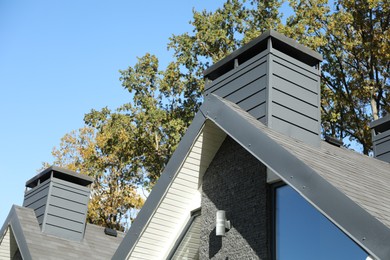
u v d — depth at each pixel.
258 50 9.60
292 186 6.61
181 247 9.61
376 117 24.34
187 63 26.36
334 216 5.95
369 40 24.33
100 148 31.59
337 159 8.33
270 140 7.23
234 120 8.02
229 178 8.83
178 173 9.16
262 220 7.96
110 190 31.92
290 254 7.56
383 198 6.62
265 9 26.48
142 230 9.38
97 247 15.37
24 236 13.85
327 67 25.77
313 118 9.18
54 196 15.36
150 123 26.80
